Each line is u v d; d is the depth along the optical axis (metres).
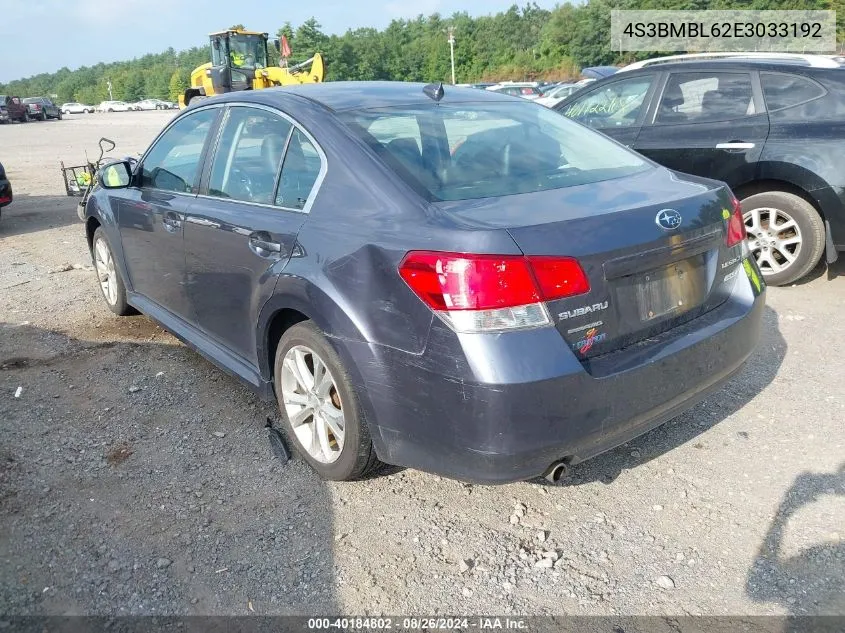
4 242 8.36
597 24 70.12
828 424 3.57
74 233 8.77
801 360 4.31
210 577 2.63
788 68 5.57
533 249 2.41
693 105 5.99
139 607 2.50
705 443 3.45
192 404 3.96
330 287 2.79
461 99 3.66
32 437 3.62
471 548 2.77
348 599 2.53
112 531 2.88
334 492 3.14
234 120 3.76
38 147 22.69
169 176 4.25
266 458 3.41
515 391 2.36
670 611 2.44
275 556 2.74
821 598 2.46
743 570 2.61
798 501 2.98
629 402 2.59
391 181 2.84
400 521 2.94
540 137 3.45
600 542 2.79
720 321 2.95
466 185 2.89
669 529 2.85
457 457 2.52
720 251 3.01
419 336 2.51
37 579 2.62
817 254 5.45
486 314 2.38
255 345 3.42
